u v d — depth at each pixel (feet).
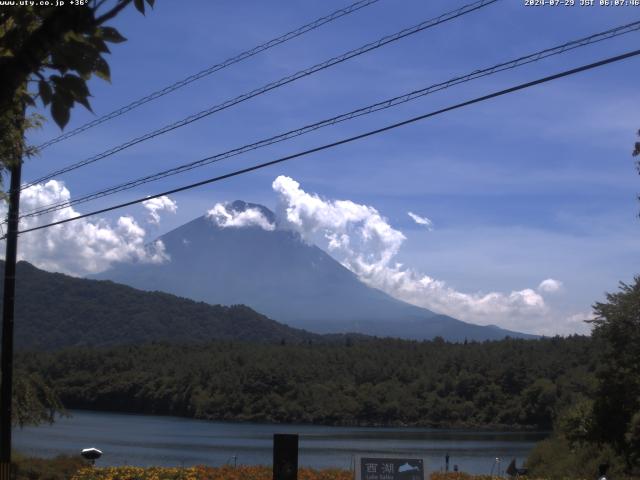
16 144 36.91
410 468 43.75
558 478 99.86
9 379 70.54
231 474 69.92
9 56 12.80
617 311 111.45
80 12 12.54
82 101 13.23
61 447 223.92
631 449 103.55
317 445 277.85
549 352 452.76
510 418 411.13
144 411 479.00
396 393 447.42
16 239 71.10
